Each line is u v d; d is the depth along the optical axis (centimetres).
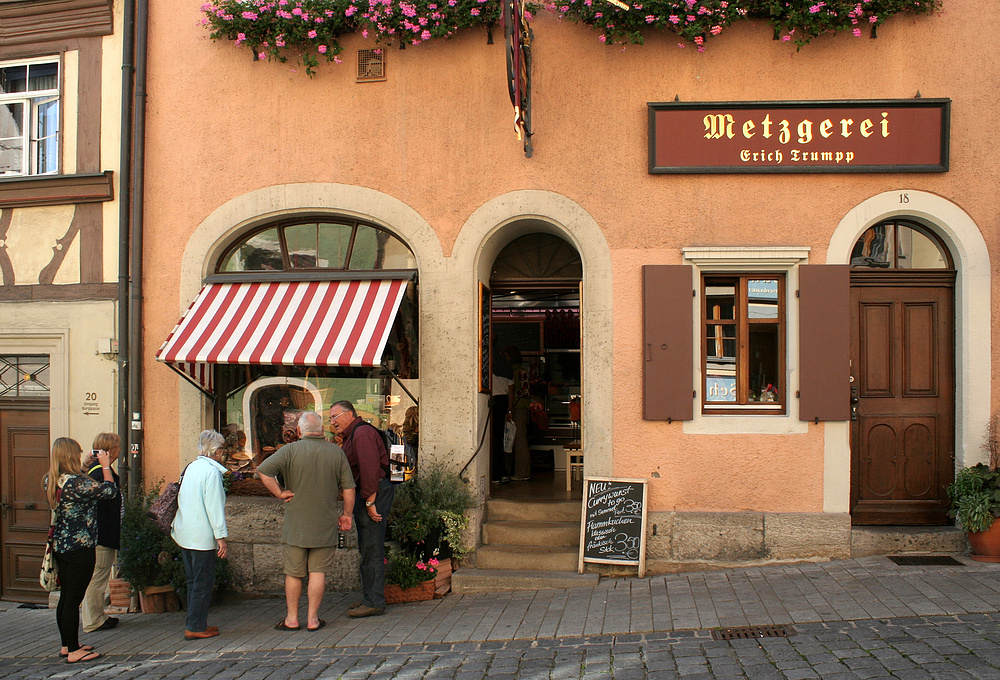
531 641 527
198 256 749
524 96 671
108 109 783
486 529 713
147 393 755
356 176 729
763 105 675
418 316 729
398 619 596
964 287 670
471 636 546
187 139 755
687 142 682
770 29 684
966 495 641
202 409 745
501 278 791
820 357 670
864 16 664
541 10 704
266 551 722
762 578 622
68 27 790
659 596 598
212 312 709
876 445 692
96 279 782
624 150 693
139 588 696
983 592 551
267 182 741
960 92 671
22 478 813
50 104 816
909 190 673
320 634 574
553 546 702
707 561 670
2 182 794
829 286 671
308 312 694
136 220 753
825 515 667
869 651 458
